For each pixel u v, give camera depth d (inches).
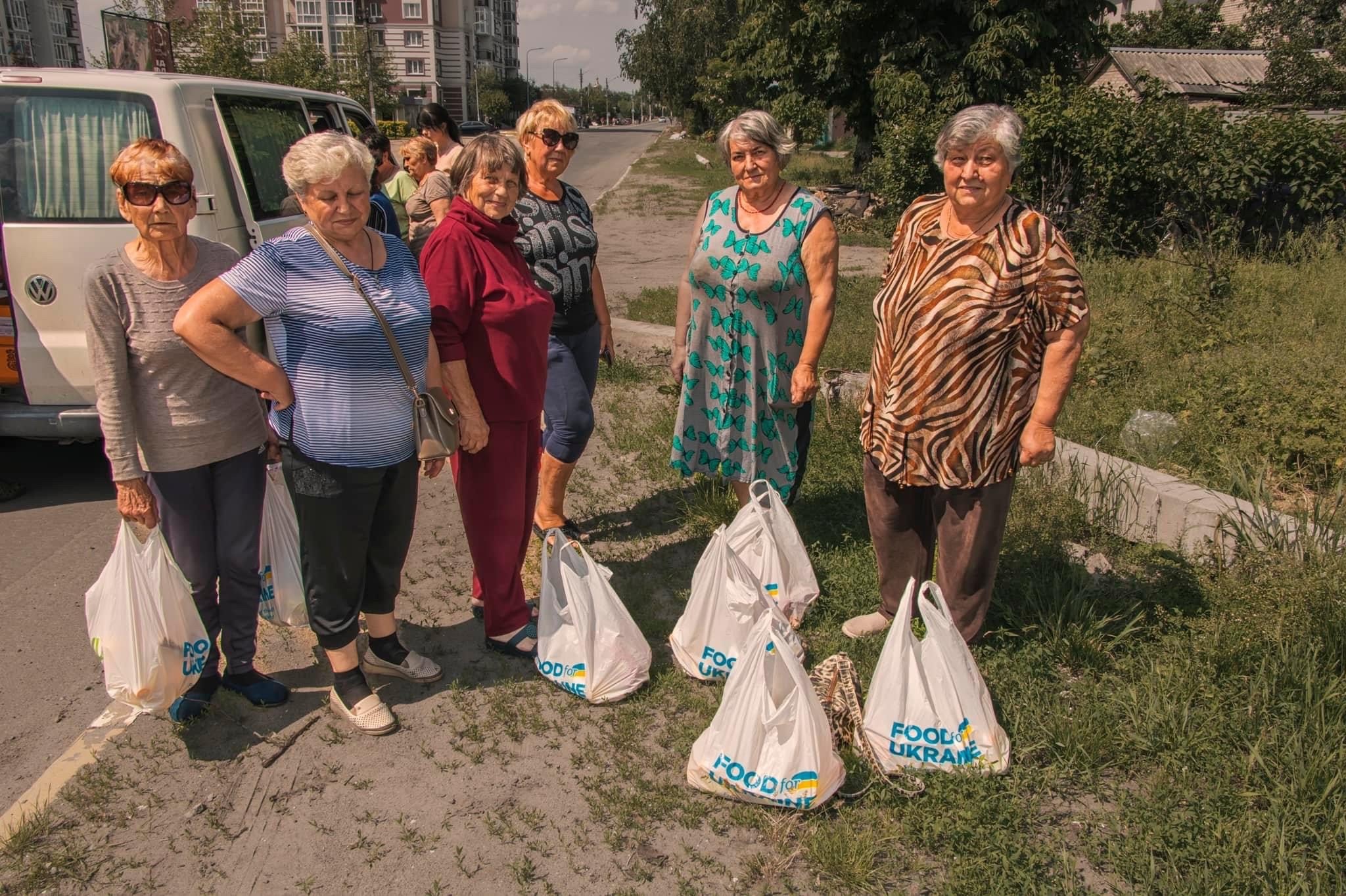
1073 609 137.9
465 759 115.9
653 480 200.7
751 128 142.2
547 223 152.3
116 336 106.7
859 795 107.7
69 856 99.1
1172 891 91.3
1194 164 458.0
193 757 115.6
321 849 101.4
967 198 110.3
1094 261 420.8
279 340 108.0
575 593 126.4
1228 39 1374.3
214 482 117.3
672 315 352.5
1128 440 200.8
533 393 128.2
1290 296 320.5
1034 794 107.7
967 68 649.6
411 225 256.5
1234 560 148.9
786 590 138.9
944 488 120.1
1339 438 188.1
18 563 167.3
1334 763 105.2
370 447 110.2
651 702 126.1
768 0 730.2
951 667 109.0
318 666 135.7
